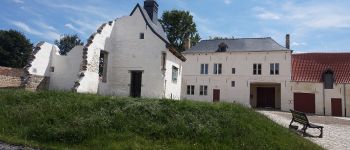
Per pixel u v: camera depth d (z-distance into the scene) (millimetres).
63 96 12562
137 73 22219
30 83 18750
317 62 38844
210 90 39781
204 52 40375
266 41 39500
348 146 12109
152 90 21500
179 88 26578
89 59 19391
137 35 22312
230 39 41531
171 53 23750
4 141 8930
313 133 15273
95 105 11391
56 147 8633
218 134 9562
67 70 20109
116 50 22531
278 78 37375
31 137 9375
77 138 9188
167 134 9469
